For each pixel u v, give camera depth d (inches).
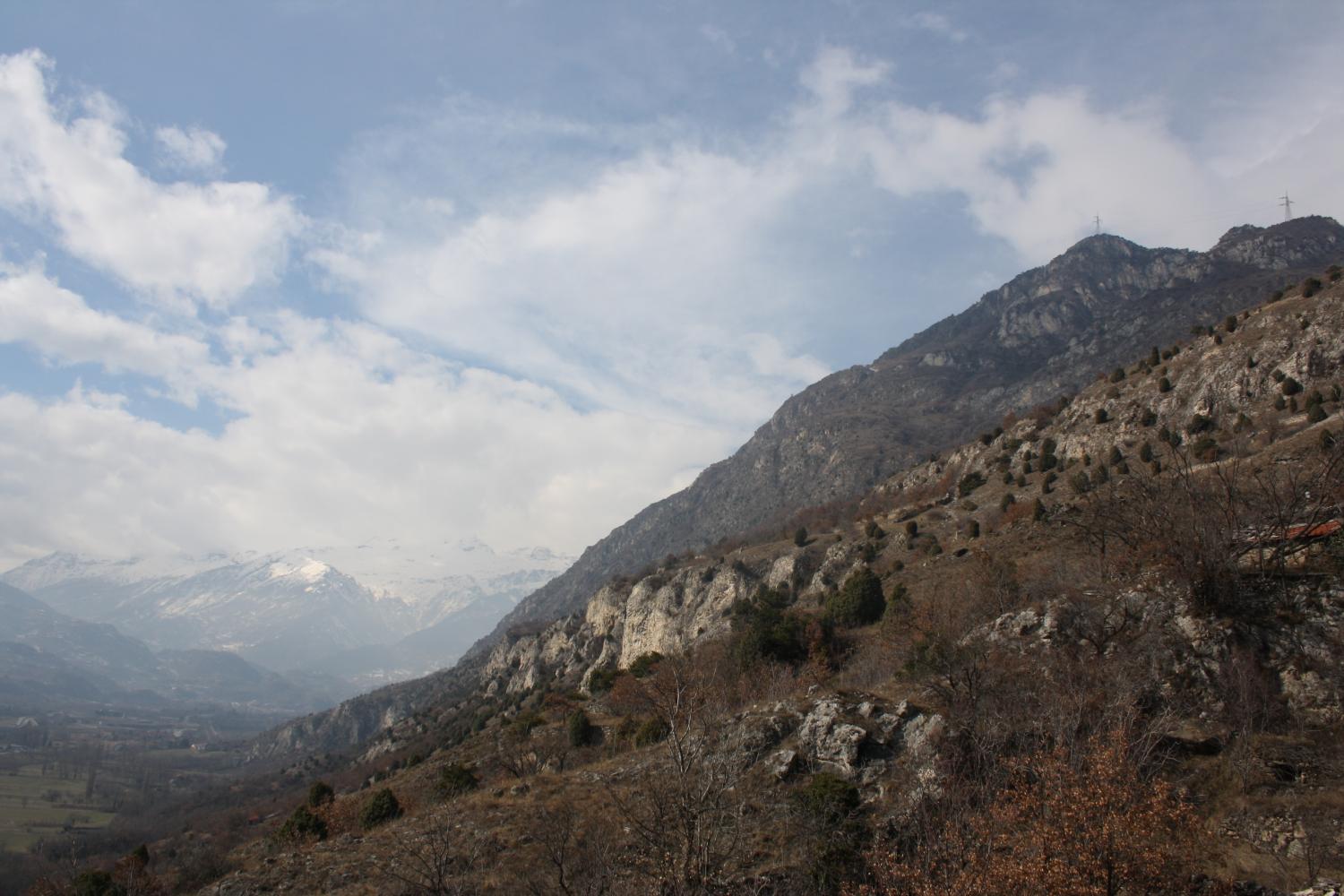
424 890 1078.4
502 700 4643.2
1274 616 1305.4
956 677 1366.9
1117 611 1464.1
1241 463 2154.3
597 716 2444.6
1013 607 1759.4
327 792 2122.3
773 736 1438.2
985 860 867.4
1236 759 1100.5
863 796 1221.1
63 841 3764.8
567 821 1177.4
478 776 2070.6
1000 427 4559.5
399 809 1724.9
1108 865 814.5
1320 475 1643.7
